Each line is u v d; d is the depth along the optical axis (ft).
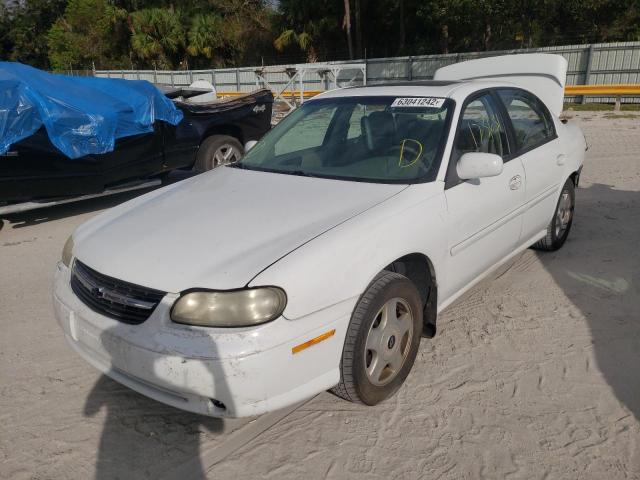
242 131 28.40
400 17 99.71
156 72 101.86
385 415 9.36
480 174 10.28
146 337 7.81
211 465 8.36
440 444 8.64
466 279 11.53
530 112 14.38
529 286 14.20
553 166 14.38
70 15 140.36
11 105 18.70
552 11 70.38
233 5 123.65
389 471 8.13
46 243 19.39
